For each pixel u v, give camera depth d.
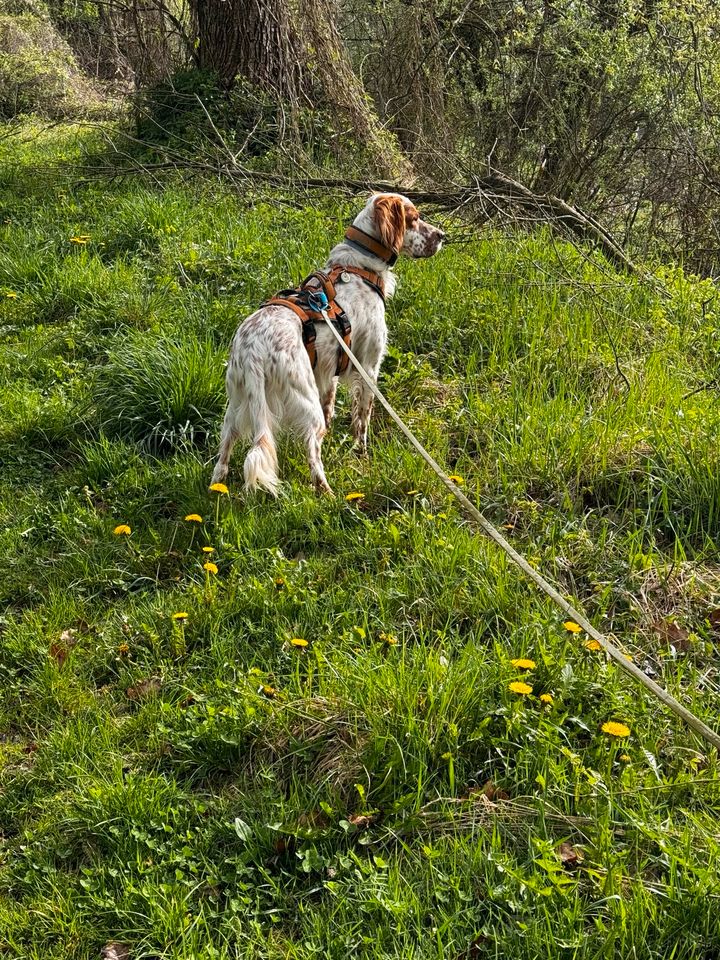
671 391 5.19
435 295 6.32
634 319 6.18
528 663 3.04
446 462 4.76
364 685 3.12
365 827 2.81
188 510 4.48
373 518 4.39
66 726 3.37
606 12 10.38
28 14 17.28
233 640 3.61
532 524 4.19
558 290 6.42
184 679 3.48
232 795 3.02
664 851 2.50
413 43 11.30
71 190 9.29
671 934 2.34
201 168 8.91
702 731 2.30
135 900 2.66
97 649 3.69
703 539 4.13
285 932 2.59
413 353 5.68
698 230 9.09
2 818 3.04
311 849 2.72
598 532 4.20
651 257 8.60
